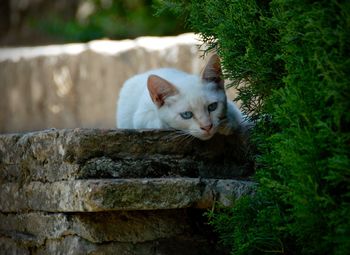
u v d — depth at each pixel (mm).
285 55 6684
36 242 8094
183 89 8656
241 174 8359
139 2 22922
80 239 7504
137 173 7750
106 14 22969
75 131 7543
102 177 7582
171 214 7871
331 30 6094
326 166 6168
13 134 8719
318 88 6285
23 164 8422
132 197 7289
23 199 8406
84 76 16812
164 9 8547
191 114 8477
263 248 7199
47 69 17484
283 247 7051
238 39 7453
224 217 7402
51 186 7824
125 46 16141
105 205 7176
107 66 16328
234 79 7723
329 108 6109
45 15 24859
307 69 6371
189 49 14664
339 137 5980
